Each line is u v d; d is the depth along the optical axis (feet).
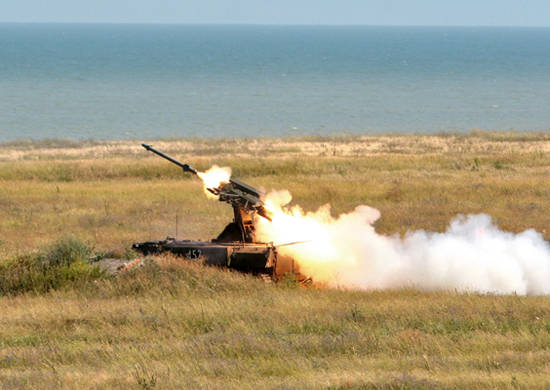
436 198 124.36
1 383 38.34
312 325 50.96
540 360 41.11
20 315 55.67
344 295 62.75
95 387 37.65
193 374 40.14
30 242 91.30
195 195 130.72
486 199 123.34
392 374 38.37
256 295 61.36
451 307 55.21
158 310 55.67
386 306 56.13
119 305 58.08
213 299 59.62
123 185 144.77
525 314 53.42
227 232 73.36
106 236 94.94
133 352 44.93
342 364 41.63
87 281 66.74
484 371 39.32
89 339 48.91
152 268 66.69
